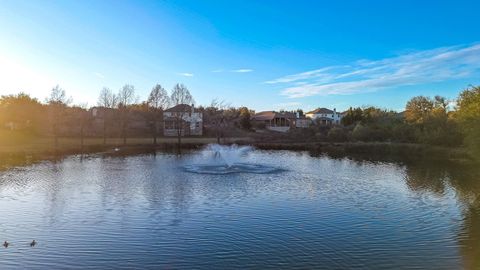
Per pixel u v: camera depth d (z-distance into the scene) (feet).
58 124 290.15
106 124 310.65
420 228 69.97
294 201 91.56
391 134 272.31
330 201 92.12
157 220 73.51
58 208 82.02
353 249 58.44
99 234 64.69
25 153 198.59
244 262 53.11
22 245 59.16
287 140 302.25
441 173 143.54
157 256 55.01
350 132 297.12
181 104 334.85
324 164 171.63
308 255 55.88
